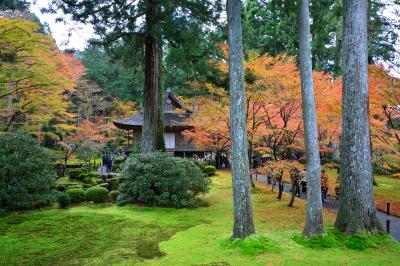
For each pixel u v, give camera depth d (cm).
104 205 1181
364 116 740
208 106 1411
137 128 2647
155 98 1420
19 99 1627
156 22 1198
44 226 880
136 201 1195
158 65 1532
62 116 2178
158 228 873
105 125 2781
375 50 1416
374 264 584
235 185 710
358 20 741
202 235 800
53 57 1512
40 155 1112
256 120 1346
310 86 717
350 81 746
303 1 726
